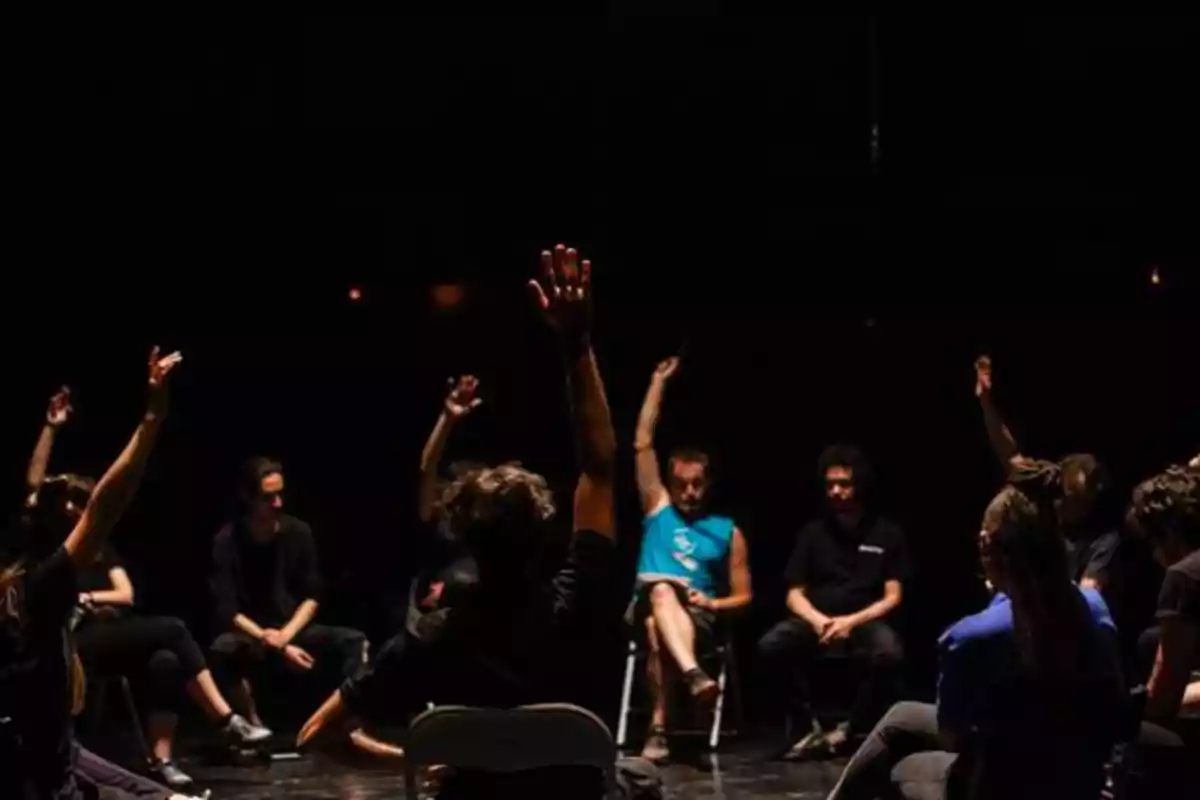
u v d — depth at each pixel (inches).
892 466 308.2
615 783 104.1
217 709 213.0
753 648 298.2
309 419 310.5
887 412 308.2
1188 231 294.7
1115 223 297.9
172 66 292.4
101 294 300.4
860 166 301.4
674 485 230.5
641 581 221.3
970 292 304.2
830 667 258.2
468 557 201.6
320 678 233.6
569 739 100.0
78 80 289.4
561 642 101.2
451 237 303.3
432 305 306.7
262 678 272.5
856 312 307.0
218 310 305.0
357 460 311.1
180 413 306.3
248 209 300.0
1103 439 300.0
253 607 231.1
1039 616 116.0
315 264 303.3
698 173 302.0
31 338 298.7
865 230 303.9
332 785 203.0
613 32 298.7
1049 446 303.4
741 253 305.0
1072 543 190.2
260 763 218.8
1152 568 245.0
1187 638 124.0
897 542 228.1
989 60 297.3
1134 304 298.5
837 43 299.9
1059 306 301.9
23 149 289.7
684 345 241.0
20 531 152.0
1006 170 299.7
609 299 305.7
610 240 304.0
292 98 295.4
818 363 309.6
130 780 139.5
